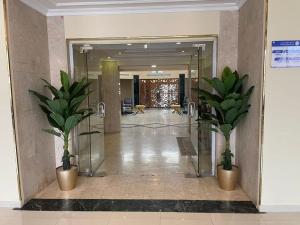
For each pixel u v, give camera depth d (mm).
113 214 2988
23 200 3244
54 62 4051
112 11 3916
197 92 4129
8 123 3096
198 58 4207
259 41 2959
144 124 10648
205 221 2811
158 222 2803
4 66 3016
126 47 4625
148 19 3938
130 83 18359
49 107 3434
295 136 2893
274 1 2762
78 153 4336
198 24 3900
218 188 3705
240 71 3729
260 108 2916
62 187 3670
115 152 5859
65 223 2811
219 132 3938
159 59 7930
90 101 4516
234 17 3850
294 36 2791
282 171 2943
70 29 4000
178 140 7145
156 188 3732
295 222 2781
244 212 2998
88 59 4469
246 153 3465
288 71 2826
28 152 3393
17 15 3180
